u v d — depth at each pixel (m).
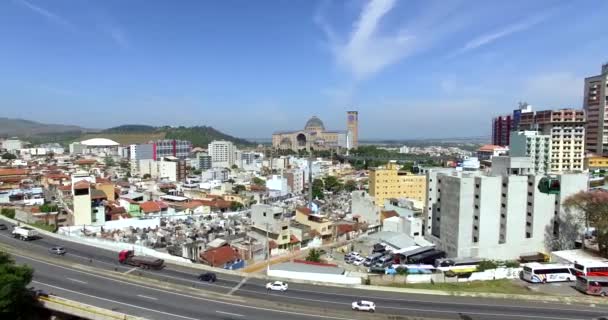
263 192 189.38
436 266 78.81
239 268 84.44
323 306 51.59
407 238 103.94
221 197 169.50
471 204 86.56
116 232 104.00
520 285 65.00
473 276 67.81
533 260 81.00
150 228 112.38
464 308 52.84
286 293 56.44
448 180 90.25
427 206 106.62
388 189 176.25
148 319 44.56
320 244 112.06
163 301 51.53
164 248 90.06
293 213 135.38
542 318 50.03
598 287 59.47
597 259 73.88
